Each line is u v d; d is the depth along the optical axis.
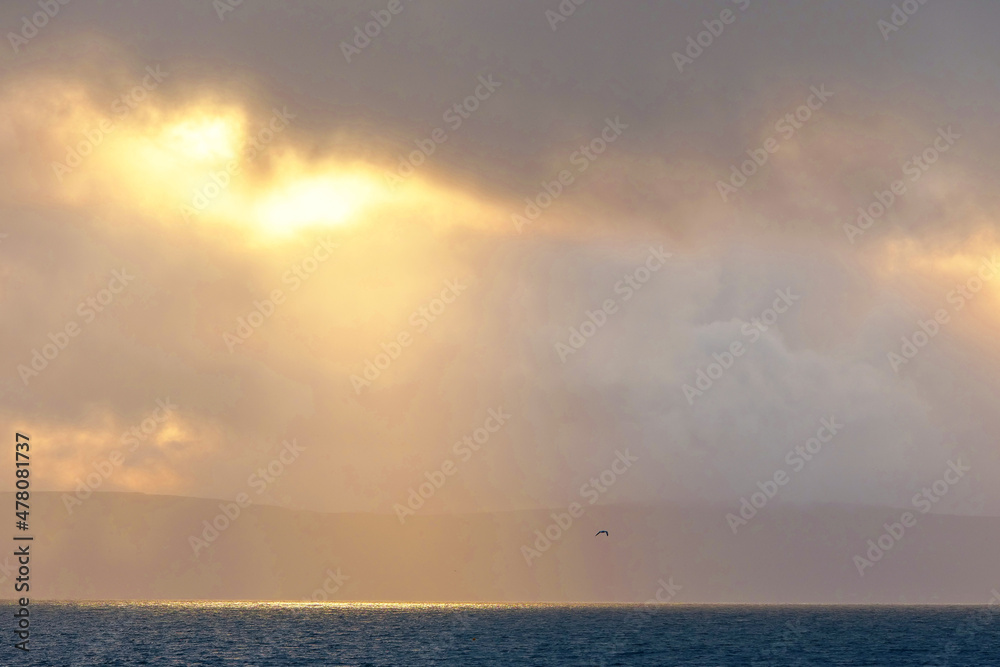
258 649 187.50
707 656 180.25
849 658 178.50
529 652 185.00
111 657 170.25
